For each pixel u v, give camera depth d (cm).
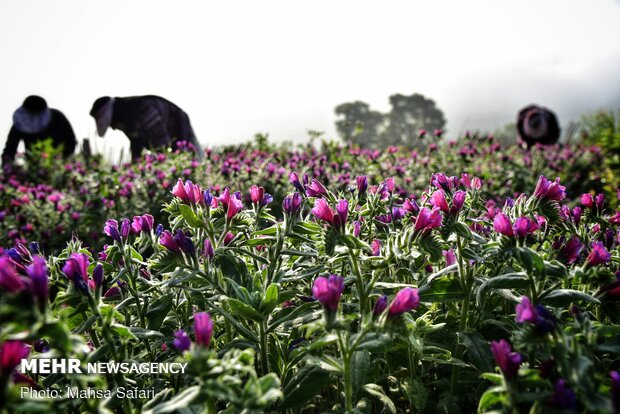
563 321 223
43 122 1156
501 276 213
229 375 180
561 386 159
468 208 255
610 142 1222
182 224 266
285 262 268
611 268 256
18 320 145
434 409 237
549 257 230
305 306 218
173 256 223
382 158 807
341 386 253
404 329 183
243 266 248
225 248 240
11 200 704
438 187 259
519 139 1342
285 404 208
